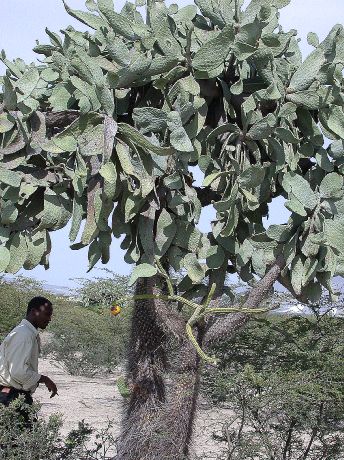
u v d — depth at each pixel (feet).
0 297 45.06
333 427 17.51
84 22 14.55
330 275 14.46
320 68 14.40
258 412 16.62
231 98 14.64
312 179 15.01
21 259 13.78
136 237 14.28
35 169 13.76
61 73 14.20
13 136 13.34
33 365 18.29
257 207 14.49
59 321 45.75
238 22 14.21
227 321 15.06
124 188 13.73
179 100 13.69
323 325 19.44
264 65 14.20
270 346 18.63
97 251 14.32
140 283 15.92
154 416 15.49
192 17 14.85
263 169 13.80
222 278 15.16
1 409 15.58
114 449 21.26
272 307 14.43
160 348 15.83
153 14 14.03
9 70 14.89
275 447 16.94
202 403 17.84
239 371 16.96
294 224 14.49
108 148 12.87
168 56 13.67
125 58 13.51
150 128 13.56
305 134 14.79
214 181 14.43
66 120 13.87
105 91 13.05
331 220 14.26
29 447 15.33
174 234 14.28
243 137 14.24
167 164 14.30
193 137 14.08
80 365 44.86
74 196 13.43
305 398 16.40
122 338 44.21
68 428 25.11
